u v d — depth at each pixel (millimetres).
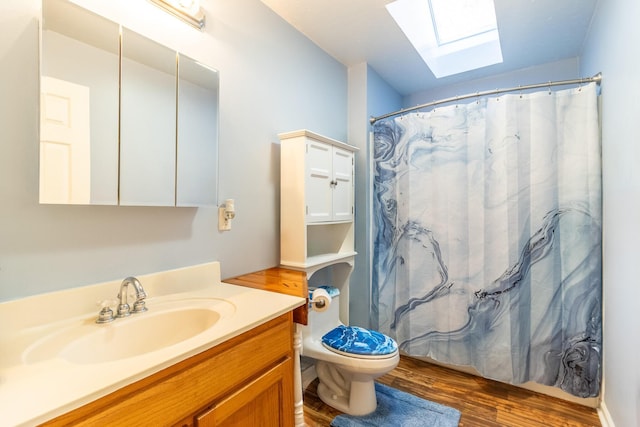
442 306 2051
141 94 1149
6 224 853
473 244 1942
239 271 1555
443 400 1757
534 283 1771
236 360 883
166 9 1235
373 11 1756
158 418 691
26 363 696
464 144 1983
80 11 997
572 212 1695
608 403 1536
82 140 994
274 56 1751
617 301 1407
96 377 625
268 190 1723
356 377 1633
